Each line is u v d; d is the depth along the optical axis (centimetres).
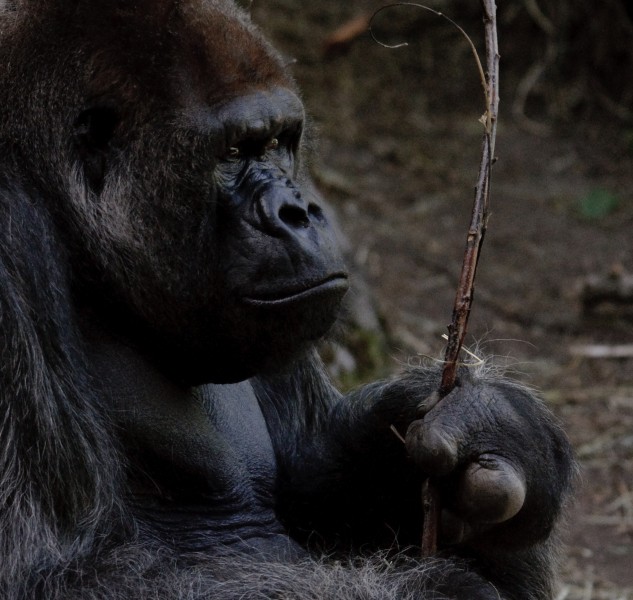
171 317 696
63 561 620
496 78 682
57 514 638
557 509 718
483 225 672
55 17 684
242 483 756
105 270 689
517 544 712
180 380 734
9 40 691
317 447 833
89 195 686
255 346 692
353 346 1430
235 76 683
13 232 654
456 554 755
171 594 614
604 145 2266
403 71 2391
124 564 632
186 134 675
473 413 684
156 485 719
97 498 655
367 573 663
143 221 684
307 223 680
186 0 687
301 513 824
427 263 1859
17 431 629
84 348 692
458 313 679
